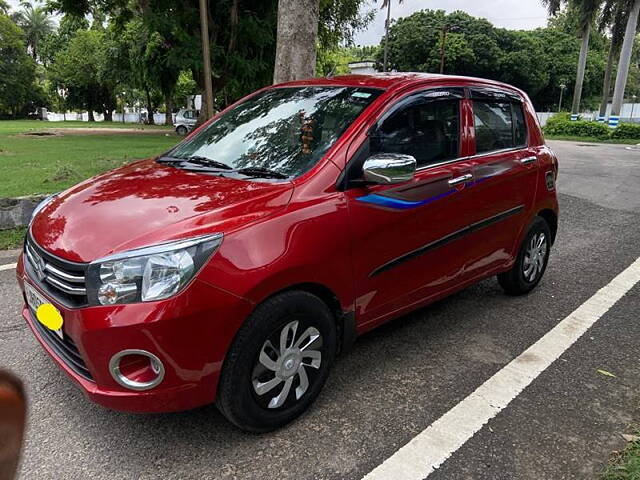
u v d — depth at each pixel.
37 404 2.96
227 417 2.62
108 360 2.34
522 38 54.09
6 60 58.97
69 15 21.39
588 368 3.50
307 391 2.87
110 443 2.67
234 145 3.54
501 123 4.21
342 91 3.55
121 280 2.31
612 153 19.09
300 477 2.46
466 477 2.47
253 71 19.62
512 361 3.57
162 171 3.32
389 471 2.51
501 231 4.14
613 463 2.55
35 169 9.78
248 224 2.55
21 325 3.89
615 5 34.62
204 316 2.37
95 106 58.78
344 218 2.89
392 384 3.26
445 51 50.19
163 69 24.22
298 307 2.68
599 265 5.67
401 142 3.34
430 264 3.52
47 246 2.63
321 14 19.42
